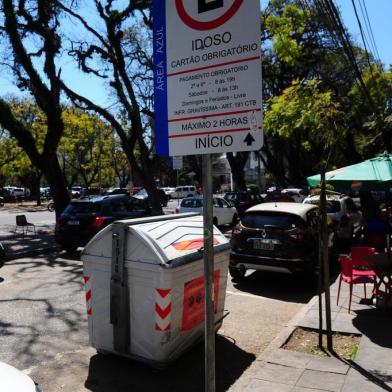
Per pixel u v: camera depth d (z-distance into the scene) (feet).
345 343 18.03
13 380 9.56
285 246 28.35
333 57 40.68
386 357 16.30
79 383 15.53
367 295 25.59
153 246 15.75
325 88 27.17
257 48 7.73
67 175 211.41
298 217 28.81
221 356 17.92
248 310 24.41
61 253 44.24
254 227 29.66
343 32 29.55
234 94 7.98
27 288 28.89
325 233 17.30
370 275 23.79
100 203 42.88
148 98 82.69
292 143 124.36
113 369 16.65
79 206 43.06
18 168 149.18
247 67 7.85
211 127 8.25
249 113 7.87
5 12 51.75
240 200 76.89
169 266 15.43
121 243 16.15
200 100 8.35
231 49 7.98
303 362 15.97
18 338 19.76
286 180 150.51
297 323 20.35
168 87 8.72
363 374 14.84
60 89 63.31
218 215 64.18
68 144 133.69
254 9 7.73
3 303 25.26
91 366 16.88
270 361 16.07
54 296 26.89
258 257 29.07
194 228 18.65
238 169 105.81
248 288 29.66
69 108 129.08
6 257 40.22
